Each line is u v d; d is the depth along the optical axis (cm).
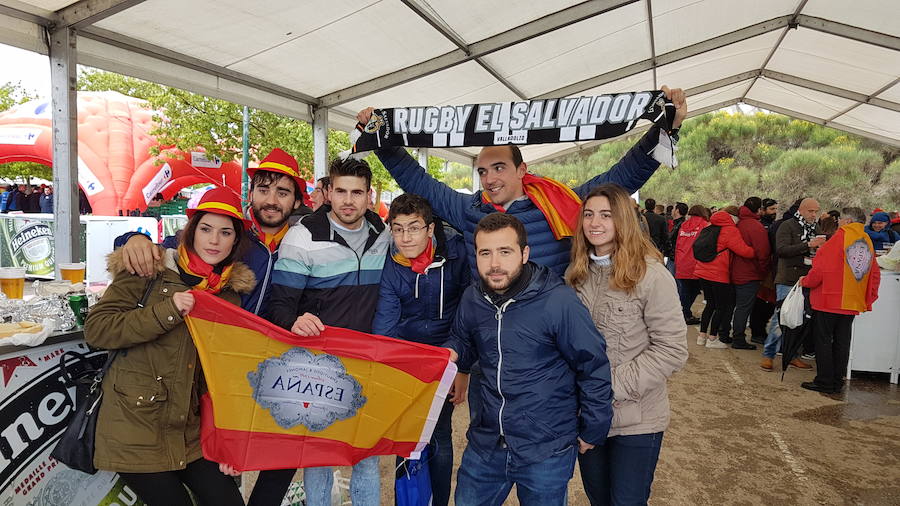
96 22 390
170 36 443
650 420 195
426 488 242
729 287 665
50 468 208
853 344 546
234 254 205
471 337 210
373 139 277
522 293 188
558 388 191
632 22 712
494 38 621
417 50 589
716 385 522
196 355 197
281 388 203
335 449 210
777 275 584
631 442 195
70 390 215
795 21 849
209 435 197
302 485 278
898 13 729
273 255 234
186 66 493
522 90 874
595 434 184
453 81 725
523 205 257
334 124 721
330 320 223
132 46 434
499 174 253
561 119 250
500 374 192
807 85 1150
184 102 1408
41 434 205
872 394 498
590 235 204
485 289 197
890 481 327
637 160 252
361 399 211
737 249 638
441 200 284
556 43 705
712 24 812
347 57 559
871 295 489
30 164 1950
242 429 199
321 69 573
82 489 217
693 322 831
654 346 192
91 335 180
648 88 1148
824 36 873
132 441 181
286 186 235
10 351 191
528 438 190
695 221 777
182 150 1421
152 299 188
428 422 216
